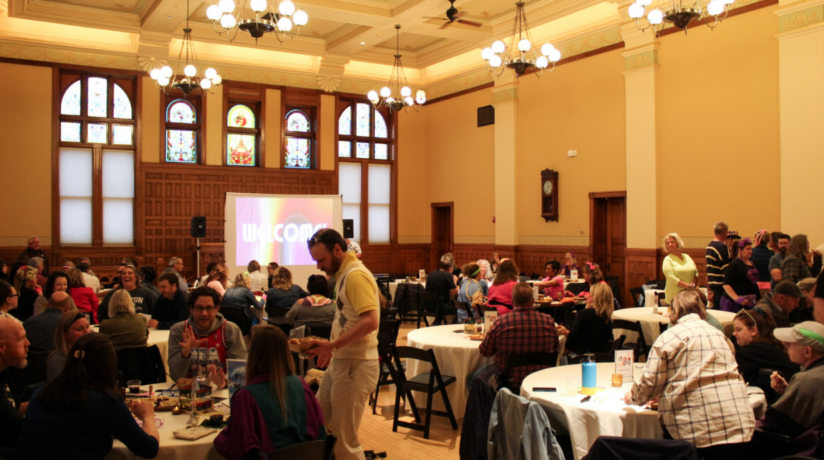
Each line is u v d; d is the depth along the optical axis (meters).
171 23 12.30
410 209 16.72
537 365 4.46
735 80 9.46
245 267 12.88
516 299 4.62
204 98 14.20
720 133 9.67
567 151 12.38
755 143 9.20
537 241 13.16
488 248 14.55
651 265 10.60
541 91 12.98
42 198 12.80
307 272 13.45
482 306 6.89
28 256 11.04
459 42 14.08
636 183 10.86
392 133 16.47
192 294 3.84
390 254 16.48
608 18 11.45
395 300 11.59
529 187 13.33
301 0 10.71
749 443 2.96
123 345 4.48
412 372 5.59
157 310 5.91
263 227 13.09
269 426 2.62
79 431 2.50
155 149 13.76
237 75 14.49
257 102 14.85
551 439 3.00
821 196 8.29
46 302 5.91
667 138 10.47
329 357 3.23
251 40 13.61
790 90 8.62
